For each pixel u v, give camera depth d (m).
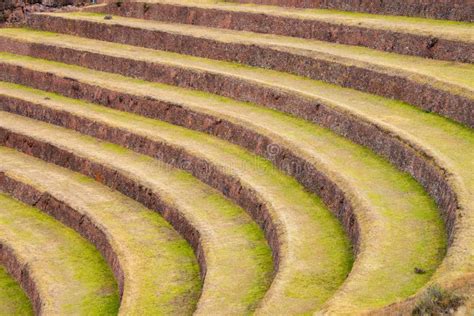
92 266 44.62
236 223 44.00
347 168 43.47
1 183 54.25
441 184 38.25
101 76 65.31
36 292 42.56
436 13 59.44
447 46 53.53
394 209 38.28
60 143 56.59
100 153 54.59
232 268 38.91
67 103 62.75
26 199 52.44
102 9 77.88
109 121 57.66
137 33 69.75
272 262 39.34
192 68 60.91
